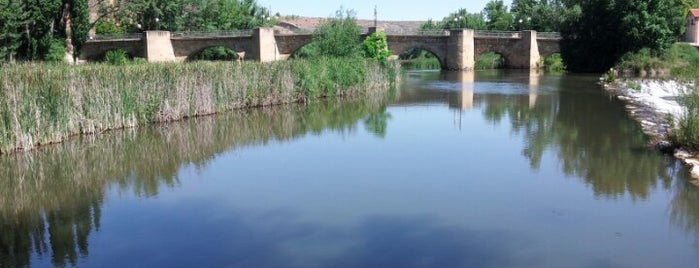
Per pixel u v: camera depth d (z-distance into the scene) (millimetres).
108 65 22406
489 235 9898
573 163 14906
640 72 52281
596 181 13125
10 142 17031
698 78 16516
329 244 9609
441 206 11484
